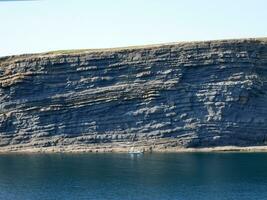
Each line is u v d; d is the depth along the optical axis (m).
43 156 181.88
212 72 192.00
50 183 136.75
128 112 192.00
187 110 190.38
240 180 138.75
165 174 146.00
